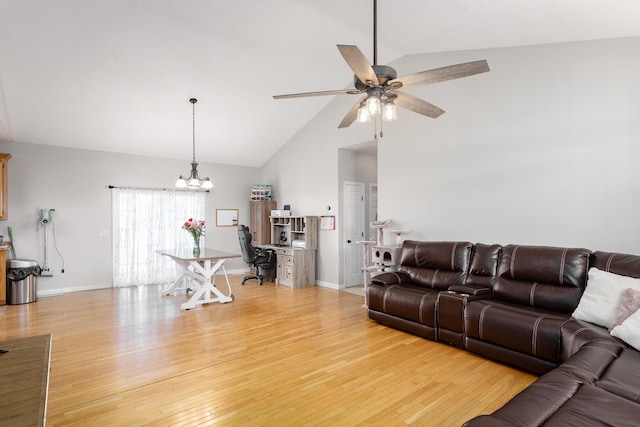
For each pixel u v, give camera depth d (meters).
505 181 3.78
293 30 3.82
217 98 5.16
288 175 7.04
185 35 3.88
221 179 7.34
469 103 4.07
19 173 5.37
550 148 3.46
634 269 2.54
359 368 2.79
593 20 2.82
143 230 6.34
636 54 2.99
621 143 3.05
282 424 2.04
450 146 4.27
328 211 6.11
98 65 4.14
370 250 5.38
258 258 6.42
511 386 2.49
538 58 3.54
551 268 2.99
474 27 3.35
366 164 6.43
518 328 2.70
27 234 5.40
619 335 2.13
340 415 2.13
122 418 2.09
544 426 1.28
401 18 3.37
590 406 1.39
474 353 3.09
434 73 2.22
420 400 2.30
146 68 4.31
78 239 5.80
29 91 4.38
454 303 3.20
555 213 3.43
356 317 4.25
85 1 3.31
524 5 2.77
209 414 2.14
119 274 6.11
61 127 5.21
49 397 2.34
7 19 3.37
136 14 3.52
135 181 6.34
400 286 3.94
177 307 4.72
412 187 4.69
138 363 2.89
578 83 3.29
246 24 3.71
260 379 2.60
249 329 3.78
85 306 4.77
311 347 3.25
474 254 3.72
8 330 3.76
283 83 5.09
